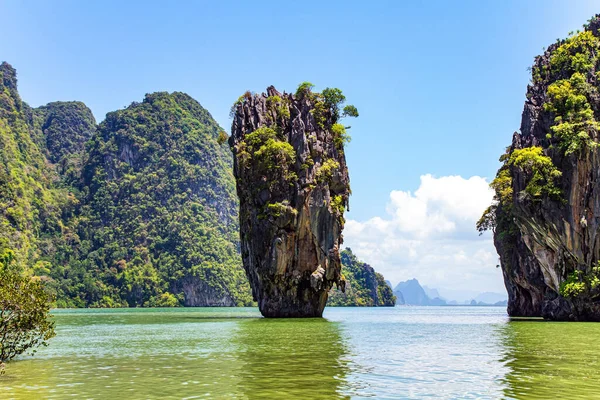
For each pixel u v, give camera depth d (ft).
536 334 126.72
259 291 228.22
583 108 185.16
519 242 242.58
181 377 63.62
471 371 68.39
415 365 74.02
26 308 72.49
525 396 52.95
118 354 87.81
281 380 61.46
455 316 318.45
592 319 174.81
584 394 53.78
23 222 618.44
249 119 234.17
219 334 132.67
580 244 175.11
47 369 70.85
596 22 221.87
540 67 224.74
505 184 242.37
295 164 219.41
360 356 84.33
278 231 214.48
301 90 237.66
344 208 225.35
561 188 179.11
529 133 208.54
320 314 231.91
